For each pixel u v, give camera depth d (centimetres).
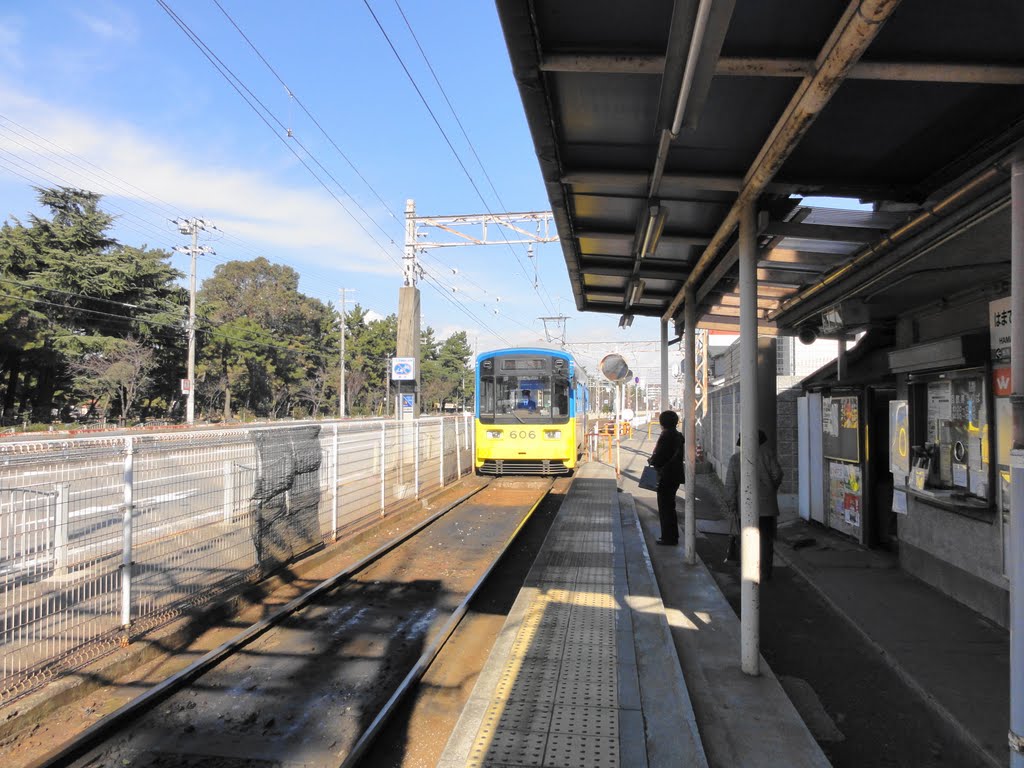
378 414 7506
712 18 219
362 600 698
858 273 560
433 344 9675
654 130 378
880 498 841
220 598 646
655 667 462
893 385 796
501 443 1744
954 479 622
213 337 5244
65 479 485
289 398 6662
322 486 919
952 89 315
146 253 4831
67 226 4428
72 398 4797
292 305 6725
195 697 464
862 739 394
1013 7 247
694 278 673
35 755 383
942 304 650
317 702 457
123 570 536
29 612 452
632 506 1230
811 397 1012
